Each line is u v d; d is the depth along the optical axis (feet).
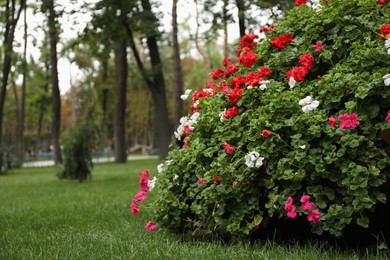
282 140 12.56
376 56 12.57
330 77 12.80
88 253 12.65
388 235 13.66
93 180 50.44
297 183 12.18
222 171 13.02
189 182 14.67
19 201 31.68
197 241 14.33
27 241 15.70
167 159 15.97
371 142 11.65
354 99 12.33
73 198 31.83
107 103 152.76
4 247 14.57
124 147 102.17
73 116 147.84
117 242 14.08
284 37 15.19
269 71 14.56
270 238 14.51
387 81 11.57
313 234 14.15
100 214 22.18
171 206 14.85
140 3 67.92
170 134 76.48
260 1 50.03
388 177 11.85
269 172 12.67
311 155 12.06
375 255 11.74
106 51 70.49
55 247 13.66
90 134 48.16
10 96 171.94
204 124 15.08
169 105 174.50
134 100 188.34
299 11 16.07
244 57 15.48
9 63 75.25
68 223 20.30
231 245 13.39
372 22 13.96
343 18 14.28
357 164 11.73
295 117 12.75
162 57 143.02
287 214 12.01
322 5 15.89
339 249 12.32
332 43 14.93
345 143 11.61
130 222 19.25
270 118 13.01
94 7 62.75
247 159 12.55
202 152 14.42
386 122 11.85
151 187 15.51
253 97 14.48
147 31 66.03
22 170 97.86
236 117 14.30
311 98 12.52
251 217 12.99
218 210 13.23
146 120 191.72
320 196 11.84
